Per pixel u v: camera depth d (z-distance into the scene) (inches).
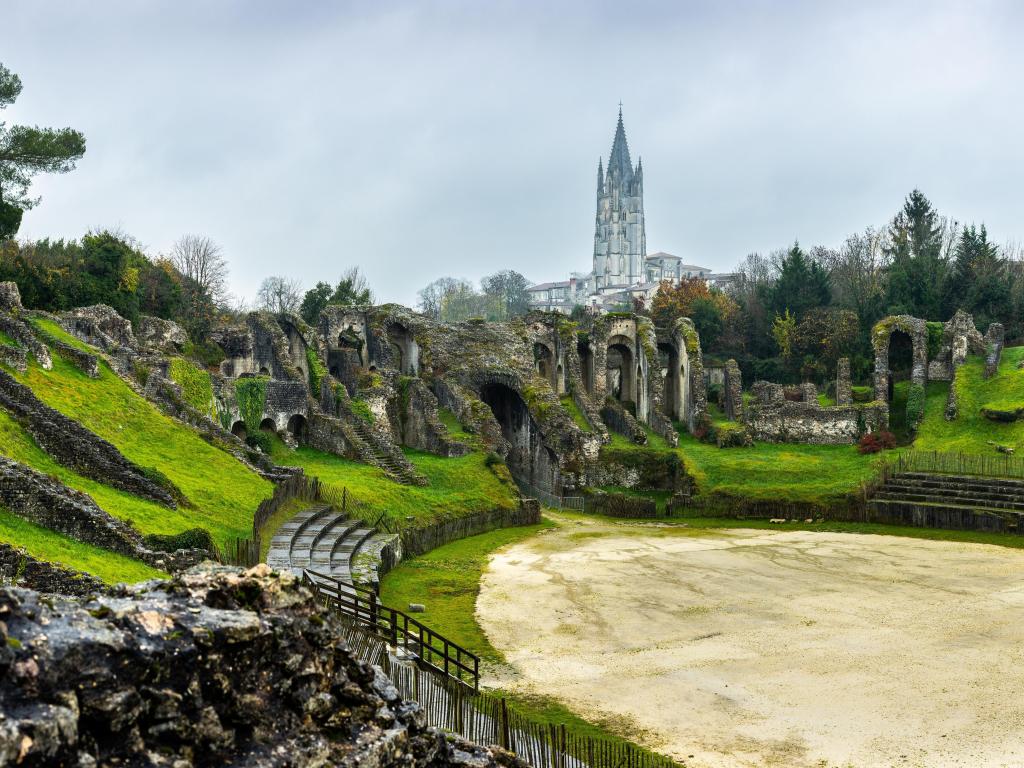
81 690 412.2
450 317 7544.3
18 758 369.1
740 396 3221.0
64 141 2299.5
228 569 561.9
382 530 1831.9
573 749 875.4
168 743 439.5
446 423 2866.6
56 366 1774.1
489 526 2255.2
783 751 914.1
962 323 2997.0
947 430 2696.9
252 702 482.6
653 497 2662.4
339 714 533.3
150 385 1989.4
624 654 1237.1
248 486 1697.8
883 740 941.8
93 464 1373.0
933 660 1205.1
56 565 894.4
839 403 3070.9
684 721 994.1
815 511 2353.6
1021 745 925.8
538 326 3422.7
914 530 2196.1
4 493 1048.8
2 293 1924.2
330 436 2509.8
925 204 4537.4
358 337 3201.3
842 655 1230.3
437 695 899.4
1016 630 1341.0
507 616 1425.9
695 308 4352.9
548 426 2792.8
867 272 4778.5
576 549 2009.1
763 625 1382.9
